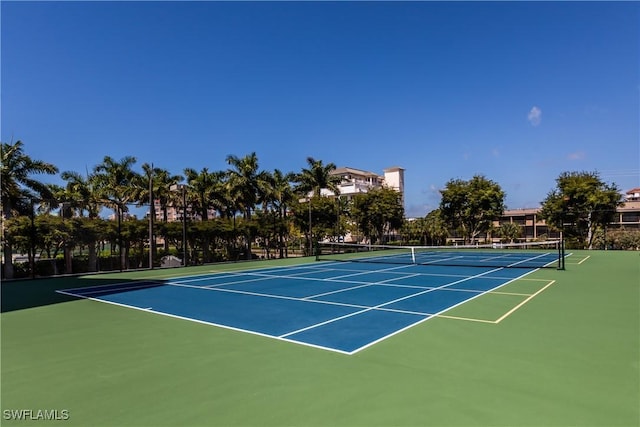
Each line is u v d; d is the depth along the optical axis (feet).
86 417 15.49
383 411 15.58
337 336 27.25
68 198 114.42
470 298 42.57
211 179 142.51
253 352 23.70
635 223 243.81
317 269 81.56
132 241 106.73
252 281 61.26
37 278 70.49
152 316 34.86
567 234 157.79
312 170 154.20
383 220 170.50
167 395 17.46
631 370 19.92
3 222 74.02
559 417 14.92
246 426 14.52
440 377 19.22
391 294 46.06
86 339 27.22
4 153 78.89
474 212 175.73
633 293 45.06
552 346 24.21
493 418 14.87
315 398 16.92
